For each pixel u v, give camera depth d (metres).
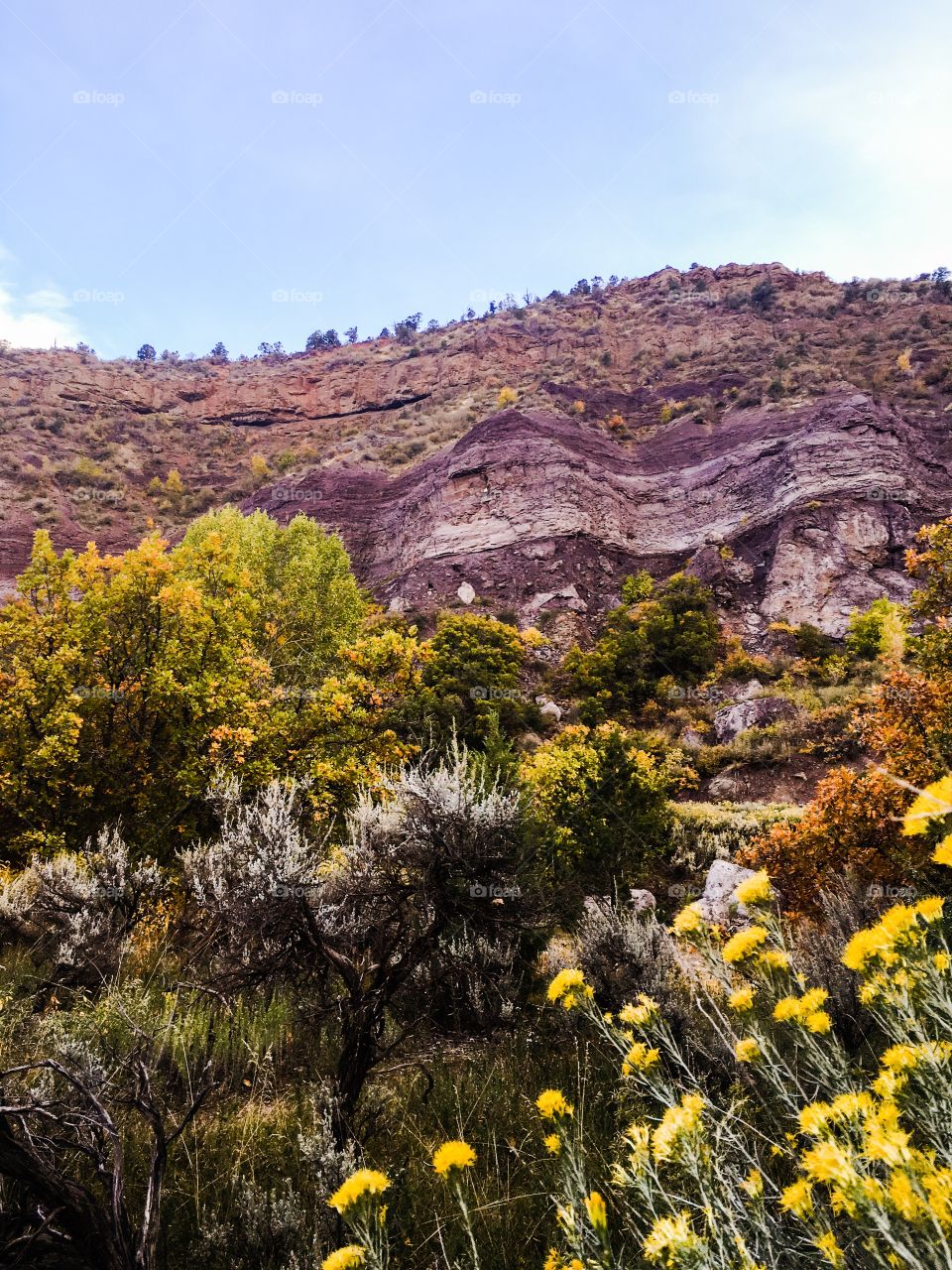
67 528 67.31
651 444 63.59
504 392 76.88
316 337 133.75
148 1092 2.09
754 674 32.38
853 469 45.50
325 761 11.09
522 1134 2.59
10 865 9.24
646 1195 1.06
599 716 29.28
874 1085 0.96
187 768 10.12
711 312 94.38
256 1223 1.97
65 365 104.50
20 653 11.11
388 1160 2.40
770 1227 1.11
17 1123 1.93
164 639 12.02
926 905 1.05
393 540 56.75
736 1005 1.37
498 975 3.77
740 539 46.91
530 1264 1.82
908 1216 0.71
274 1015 3.54
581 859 10.98
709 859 14.18
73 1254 1.62
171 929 5.25
